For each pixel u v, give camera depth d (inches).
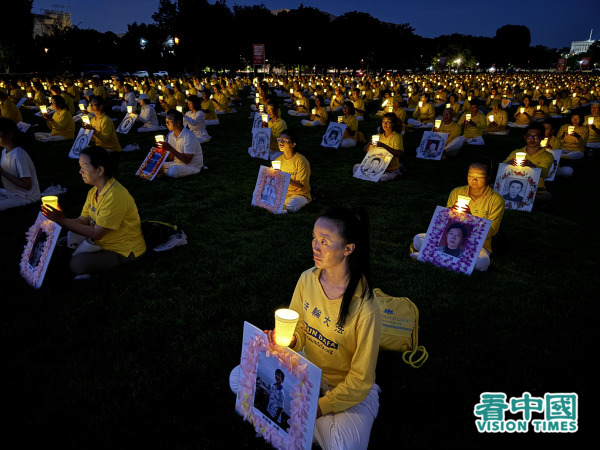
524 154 289.4
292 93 983.6
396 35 2807.6
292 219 262.5
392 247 224.4
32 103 775.7
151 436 106.9
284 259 205.8
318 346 100.6
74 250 188.2
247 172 375.9
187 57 2098.9
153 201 292.7
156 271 191.2
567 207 297.3
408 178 368.8
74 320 152.9
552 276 194.9
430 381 127.6
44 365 130.4
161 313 159.2
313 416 88.3
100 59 2265.0
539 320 159.5
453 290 179.8
